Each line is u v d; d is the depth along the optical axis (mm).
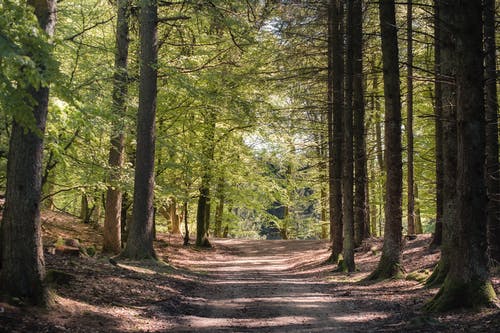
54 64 6293
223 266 23891
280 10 19500
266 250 35062
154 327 8570
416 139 27938
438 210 18688
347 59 18250
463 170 9062
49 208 27328
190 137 25750
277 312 10336
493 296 8742
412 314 9445
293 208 47312
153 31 17531
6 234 7902
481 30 8984
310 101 23328
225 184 31422
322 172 31375
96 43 17906
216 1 17344
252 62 22297
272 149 30406
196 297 12297
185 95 22312
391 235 15234
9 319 7016
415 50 23453
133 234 17203
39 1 7969
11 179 7953
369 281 15164
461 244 9125
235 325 9008
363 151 22297
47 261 11742
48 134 9773
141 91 17469
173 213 40438
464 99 9008
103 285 10852
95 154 15391
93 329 7680
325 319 9609
